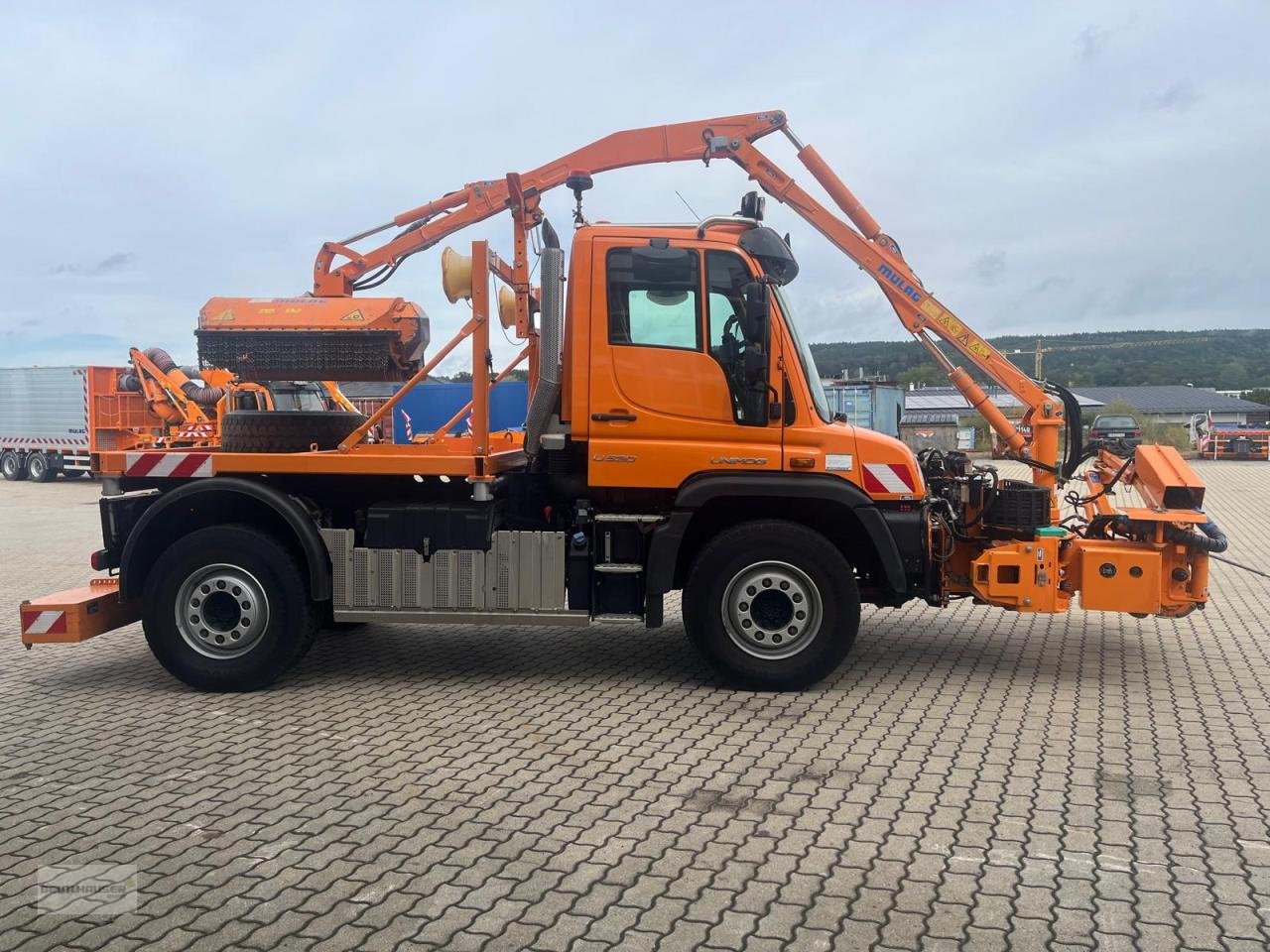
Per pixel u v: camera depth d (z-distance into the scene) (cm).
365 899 354
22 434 3005
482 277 652
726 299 627
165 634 636
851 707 595
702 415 627
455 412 777
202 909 348
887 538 618
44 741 542
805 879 369
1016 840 401
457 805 443
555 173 810
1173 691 630
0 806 446
